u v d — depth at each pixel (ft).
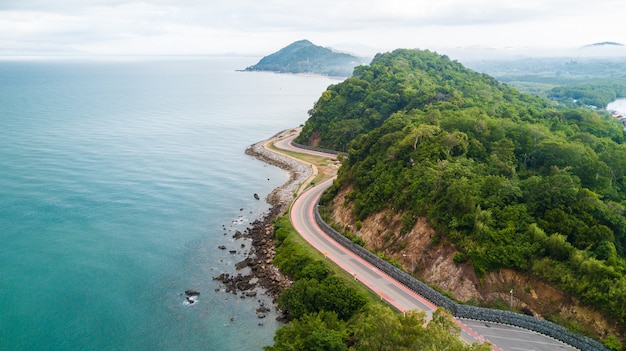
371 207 361.92
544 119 506.48
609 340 222.07
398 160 378.12
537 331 241.14
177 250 358.02
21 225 380.37
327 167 581.94
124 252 347.77
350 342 219.41
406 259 306.55
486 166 338.54
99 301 284.20
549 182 288.51
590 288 236.02
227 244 373.40
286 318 272.92
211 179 545.85
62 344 244.63
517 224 274.57
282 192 496.64
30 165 543.80
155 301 288.10
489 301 260.01
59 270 315.78
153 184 511.40
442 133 373.61
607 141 425.28
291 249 339.98
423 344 162.50
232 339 254.88
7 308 271.69
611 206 279.69
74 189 474.49
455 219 291.79
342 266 311.68
